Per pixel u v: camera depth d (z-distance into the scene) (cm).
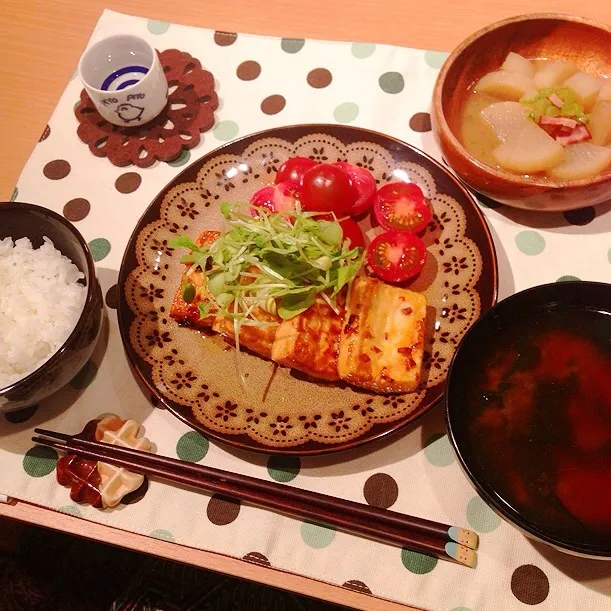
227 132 54
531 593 40
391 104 53
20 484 45
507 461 40
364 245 49
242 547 42
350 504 42
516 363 42
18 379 44
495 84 49
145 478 45
